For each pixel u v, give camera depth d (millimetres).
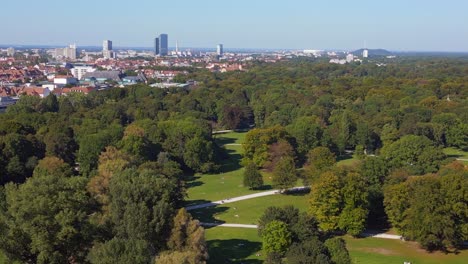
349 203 111812
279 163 151625
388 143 187000
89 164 156000
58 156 159625
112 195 97812
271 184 159250
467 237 102000
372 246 108188
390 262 99188
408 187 110562
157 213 90625
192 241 88000
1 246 78438
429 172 143500
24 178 144625
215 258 100750
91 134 170625
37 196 83375
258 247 106625
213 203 140375
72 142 168250
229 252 103938
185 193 133375
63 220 80750
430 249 106250
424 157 147875
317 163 148250
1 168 140375
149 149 170750
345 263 83125
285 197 144875
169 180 114750
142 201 92500
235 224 122375
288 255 85500
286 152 171125
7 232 80625
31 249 79938
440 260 100875
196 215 129750
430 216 101812
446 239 102562
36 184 87125
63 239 80000
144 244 78250
